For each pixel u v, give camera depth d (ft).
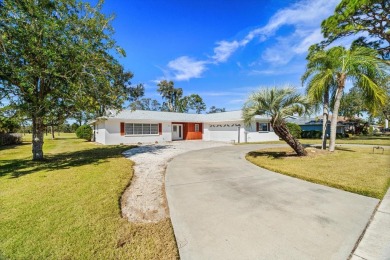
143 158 32.45
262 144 56.80
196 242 8.84
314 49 44.29
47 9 27.91
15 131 70.79
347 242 8.60
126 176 20.21
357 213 11.39
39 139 30.63
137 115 66.69
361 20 41.34
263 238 9.02
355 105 85.10
